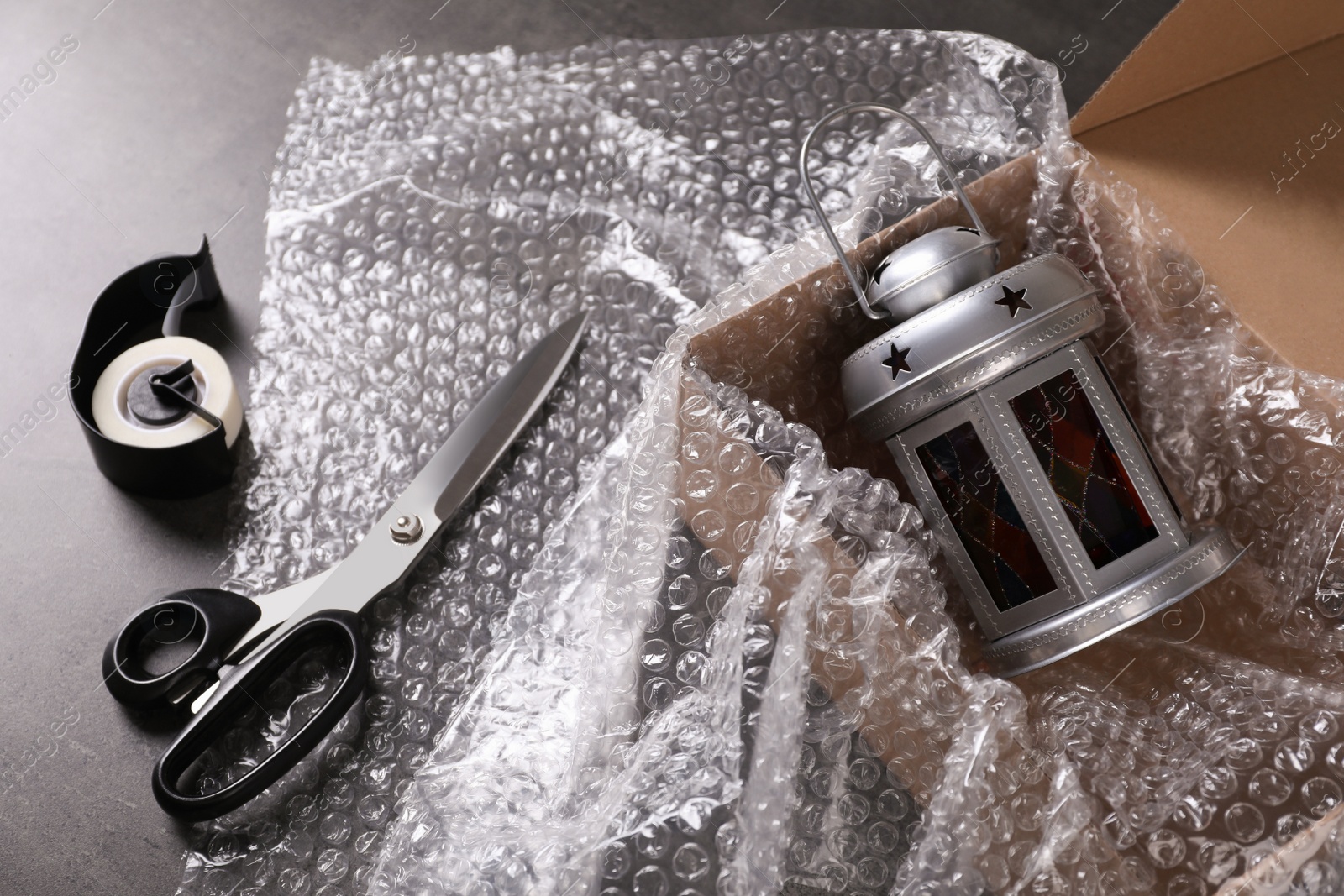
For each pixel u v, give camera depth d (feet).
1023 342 1.62
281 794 1.84
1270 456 1.94
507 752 1.85
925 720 1.59
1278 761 1.66
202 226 2.55
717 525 1.81
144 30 2.80
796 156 2.70
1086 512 1.67
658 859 1.56
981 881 1.48
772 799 1.54
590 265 2.52
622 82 2.78
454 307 2.45
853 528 1.73
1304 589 1.91
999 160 2.57
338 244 2.52
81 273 2.48
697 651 1.78
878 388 1.69
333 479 2.21
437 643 2.01
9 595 2.04
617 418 2.30
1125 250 2.05
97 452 2.04
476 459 2.09
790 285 1.86
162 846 1.80
